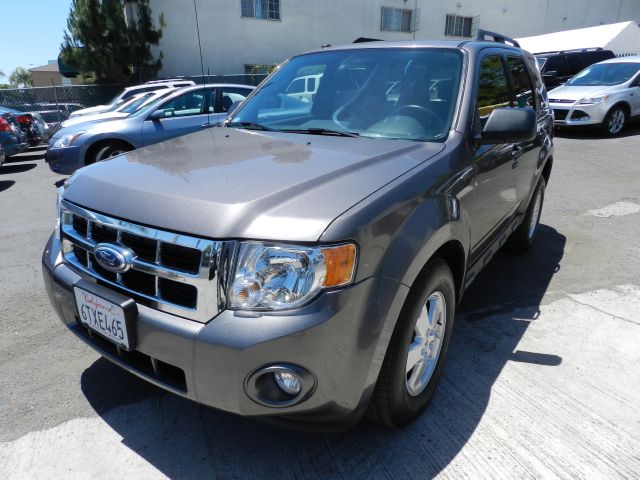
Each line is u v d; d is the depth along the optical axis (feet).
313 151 7.64
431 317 7.44
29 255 15.39
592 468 6.73
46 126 45.09
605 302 11.55
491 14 83.87
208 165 7.13
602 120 36.65
